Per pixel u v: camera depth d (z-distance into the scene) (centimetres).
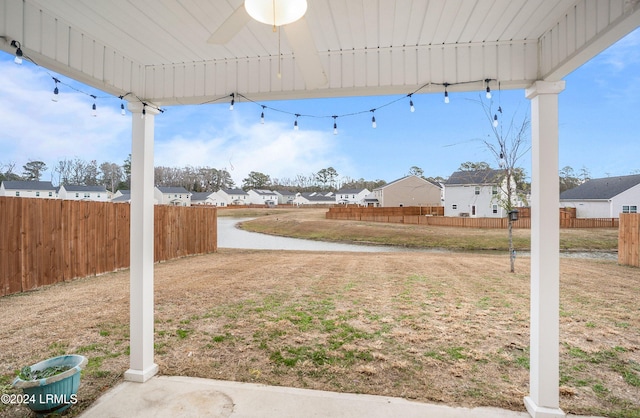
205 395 254
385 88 262
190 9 208
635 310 462
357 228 2330
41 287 585
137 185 284
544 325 231
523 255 1303
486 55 247
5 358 315
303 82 266
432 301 512
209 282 647
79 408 238
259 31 233
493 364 306
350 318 432
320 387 267
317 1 196
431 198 3875
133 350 280
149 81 290
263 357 321
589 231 1914
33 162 3133
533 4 199
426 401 247
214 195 5462
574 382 275
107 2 198
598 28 179
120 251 766
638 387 267
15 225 545
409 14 212
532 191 246
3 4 189
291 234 2356
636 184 2578
